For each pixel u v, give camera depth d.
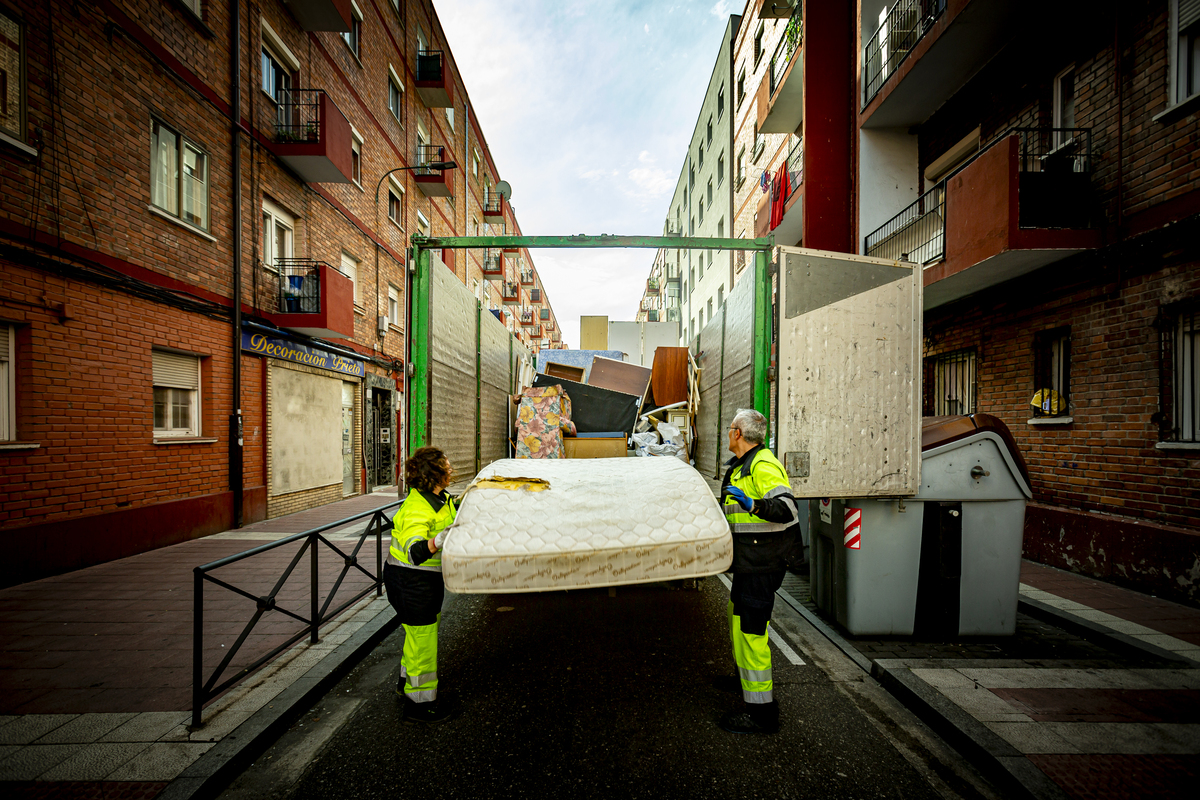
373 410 14.44
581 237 4.43
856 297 3.66
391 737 2.81
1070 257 5.83
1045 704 2.95
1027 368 6.56
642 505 2.73
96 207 6.20
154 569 5.92
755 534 2.91
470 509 2.70
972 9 6.50
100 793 2.25
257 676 3.34
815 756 2.62
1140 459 5.19
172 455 7.30
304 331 10.11
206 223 8.04
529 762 2.57
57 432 5.74
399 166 16.38
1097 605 4.62
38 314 5.57
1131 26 5.39
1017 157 5.59
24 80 5.45
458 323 4.61
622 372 7.02
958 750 2.69
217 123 8.25
